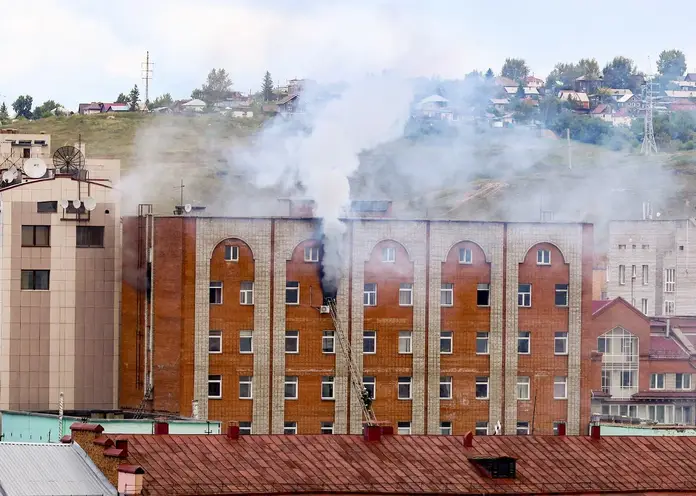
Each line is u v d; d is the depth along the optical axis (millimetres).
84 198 191875
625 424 175875
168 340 179125
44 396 192000
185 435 116188
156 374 180250
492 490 117812
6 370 191500
